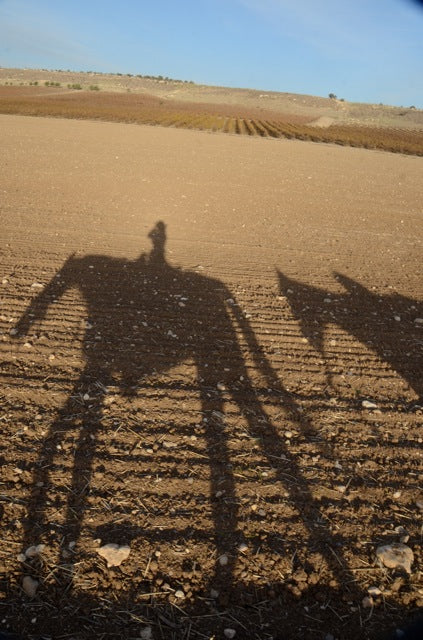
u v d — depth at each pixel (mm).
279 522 2969
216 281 6930
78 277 6629
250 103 94188
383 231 10945
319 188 16062
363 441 3771
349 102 116062
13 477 3107
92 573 2566
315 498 3176
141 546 2734
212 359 4758
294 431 3814
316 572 2674
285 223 10930
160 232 9305
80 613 2389
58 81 110562
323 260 8398
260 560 2713
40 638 2250
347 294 6859
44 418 3691
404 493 3275
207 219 10656
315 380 4559
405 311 6402
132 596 2488
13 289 6008
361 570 2703
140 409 3902
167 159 19609
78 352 4652
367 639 2371
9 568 2543
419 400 4387
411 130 59906
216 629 2367
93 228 9172
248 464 3424
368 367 4875
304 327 5648
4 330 4949
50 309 5543
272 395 4258
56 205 10727
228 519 2961
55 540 2713
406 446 3756
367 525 2998
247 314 5859
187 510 3002
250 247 8836
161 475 3252
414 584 2641
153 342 4984
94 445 3461
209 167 18453
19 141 21438
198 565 2666
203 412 3943
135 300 6027
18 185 12414
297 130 45625
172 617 2406
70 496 3018
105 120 38188
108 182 13781
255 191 14500
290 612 2479
